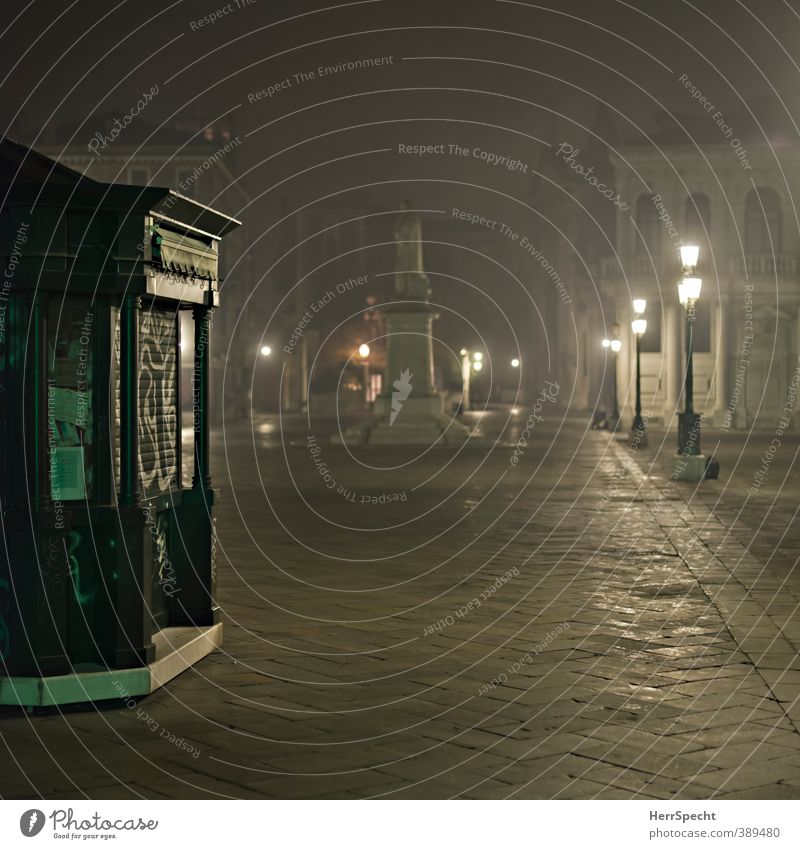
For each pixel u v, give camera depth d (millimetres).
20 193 6211
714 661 7309
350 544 13305
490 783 5039
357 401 76812
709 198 53625
